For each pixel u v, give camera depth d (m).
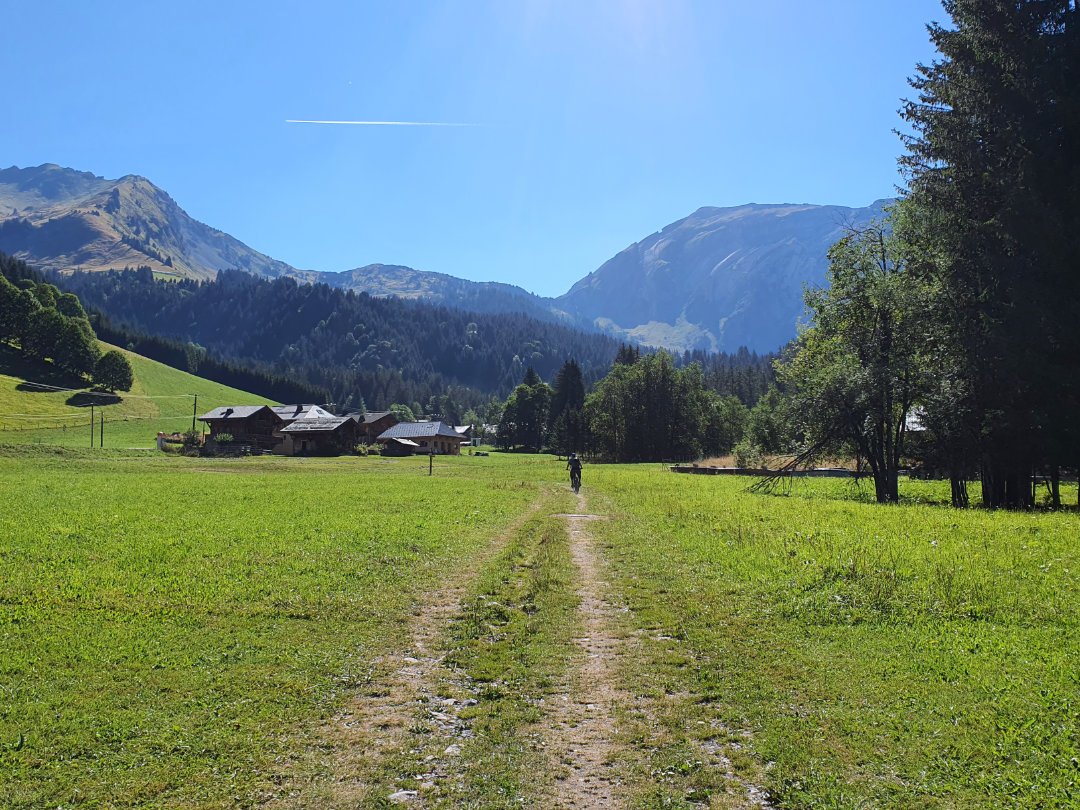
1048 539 18.56
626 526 25.33
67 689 9.07
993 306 32.62
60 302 169.50
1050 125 31.92
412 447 124.88
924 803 6.52
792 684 9.52
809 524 22.42
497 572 16.77
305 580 15.21
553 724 8.49
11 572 15.30
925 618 12.13
